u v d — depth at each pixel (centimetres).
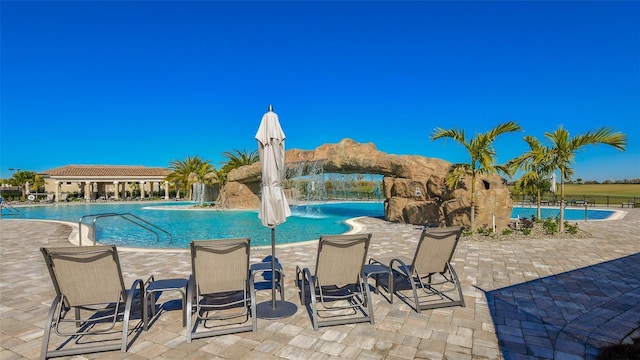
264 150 547
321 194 3759
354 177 2997
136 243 1416
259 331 480
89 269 434
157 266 857
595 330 472
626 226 1612
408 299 605
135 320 522
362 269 545
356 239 519
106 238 1591
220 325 501
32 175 6141
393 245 1141
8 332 483
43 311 561
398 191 1869
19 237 1408
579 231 1341
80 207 3891
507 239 1198
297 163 2447
